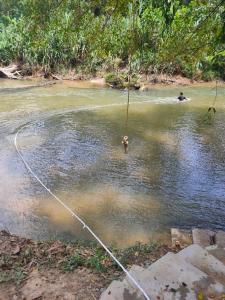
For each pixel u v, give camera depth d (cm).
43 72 1919
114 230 471
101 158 729
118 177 641
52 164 684
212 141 877
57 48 1911
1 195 544
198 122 1062
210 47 495
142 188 604
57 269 302
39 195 554
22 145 781
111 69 1900
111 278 290
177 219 511
